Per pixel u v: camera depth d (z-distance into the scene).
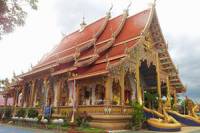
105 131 18.67
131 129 22.12
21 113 29.81
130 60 24.84
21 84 38.69
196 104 35.03
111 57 25.38
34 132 19.11
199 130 23.28
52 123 22.80
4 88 43.94
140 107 23.47
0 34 8.89
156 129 22.14
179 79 33.84
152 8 29.53
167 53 31.98
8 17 8.73
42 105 29.66
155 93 33.78
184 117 29.83
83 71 25.97
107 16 34.44
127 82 29.58
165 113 25.86
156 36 30.78
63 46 39.75
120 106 22.33
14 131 19.92
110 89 22.14
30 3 9.01
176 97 35.28
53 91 30.62
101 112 21.53
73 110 23.08
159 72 30.78
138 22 29.64
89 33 35.09
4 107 37.66
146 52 28.11
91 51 29.17
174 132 21.14
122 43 27.67
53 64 31.03
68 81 27.41
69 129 19.77
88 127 21.22
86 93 27.22
